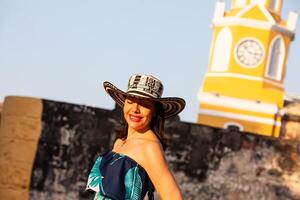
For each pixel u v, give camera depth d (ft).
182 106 15.38
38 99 57.31
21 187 57.16
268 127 157.48
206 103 163.43
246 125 159.74
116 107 57.47
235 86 163.73
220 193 58.03
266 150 58.18
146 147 15.02
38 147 57.06
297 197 57.57
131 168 14.82
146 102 15.21
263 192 57.98
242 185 58.03
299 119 154.71
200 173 58.08
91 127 57.21
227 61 166.20
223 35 168.55
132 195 14.71
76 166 57.16
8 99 58.59
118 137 16.17
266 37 165.89
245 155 58.29
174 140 58.08
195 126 58.29
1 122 59.31
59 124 57.31
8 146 57.82
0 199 57.93
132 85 15.34
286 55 168.25
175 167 57.98
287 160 57.93
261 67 164.66
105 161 15.12
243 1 172.55
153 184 14.94
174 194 14.67
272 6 172.65
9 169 57.57
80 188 57.11
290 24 169.48
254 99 160.86
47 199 57.11
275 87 166.09
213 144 58.34
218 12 170.19
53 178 57.11
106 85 15.76
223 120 161.38
